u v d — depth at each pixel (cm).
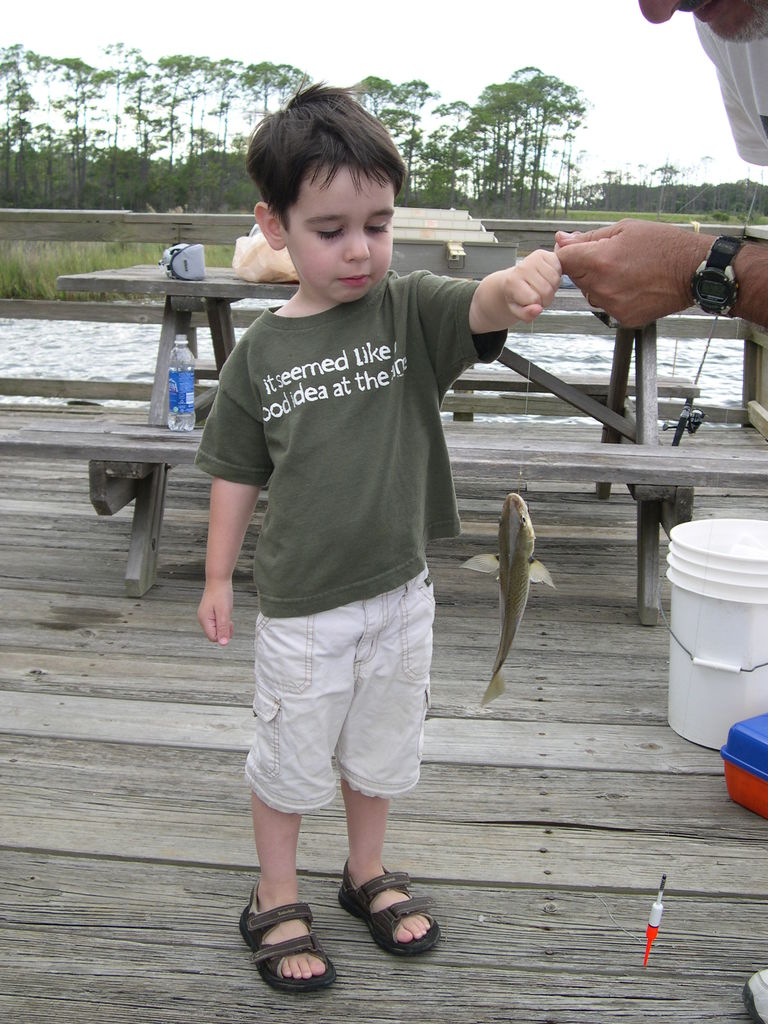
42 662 343
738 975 203
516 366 468
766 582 274
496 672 181
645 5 190
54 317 695
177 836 246
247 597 407
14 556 450
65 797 261
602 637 376
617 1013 192
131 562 404
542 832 250
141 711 309
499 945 211
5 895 223
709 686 288
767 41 200
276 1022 189
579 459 377
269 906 207
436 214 522
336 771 279
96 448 379
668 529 383
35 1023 187
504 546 175
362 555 186
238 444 199
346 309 187
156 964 203
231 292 417
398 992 197
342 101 178
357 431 185
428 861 237
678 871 236
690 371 949
